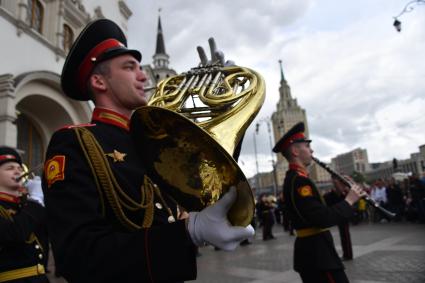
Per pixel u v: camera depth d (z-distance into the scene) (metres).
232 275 6.52
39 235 2.68
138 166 1.39
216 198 1.01
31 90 13.37
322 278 3.01
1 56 12.14
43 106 15.08
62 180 1.07
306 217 2.98
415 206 13.66
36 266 2.54
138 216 1.29
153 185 1.40
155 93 1.76
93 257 0.89
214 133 1.14
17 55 12.84
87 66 1.54
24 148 15.14
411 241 8.94
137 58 1.61
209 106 1.48
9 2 12.99
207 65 1.79
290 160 3.56
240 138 1.21
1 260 2.38
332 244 3.12
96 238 0.92
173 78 1.81
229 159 0.89
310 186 3.13
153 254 0.90
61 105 15.08
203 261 8.81
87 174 1.16
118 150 1.38
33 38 13.69
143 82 1.57
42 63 14.12
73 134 1.26
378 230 12.48
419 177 14.10
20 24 12.90
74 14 16.83
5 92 11.37
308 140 3.58
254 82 1.49
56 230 0.98
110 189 1.20
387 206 15.38
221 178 0.99
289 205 3.28
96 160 1.21
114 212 1.20
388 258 6.84
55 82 14.23
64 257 0.92
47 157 1.20
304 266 3.09
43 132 15.92
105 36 1.56
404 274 5.43
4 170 2.66
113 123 1.48
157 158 1.21
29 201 2.79
